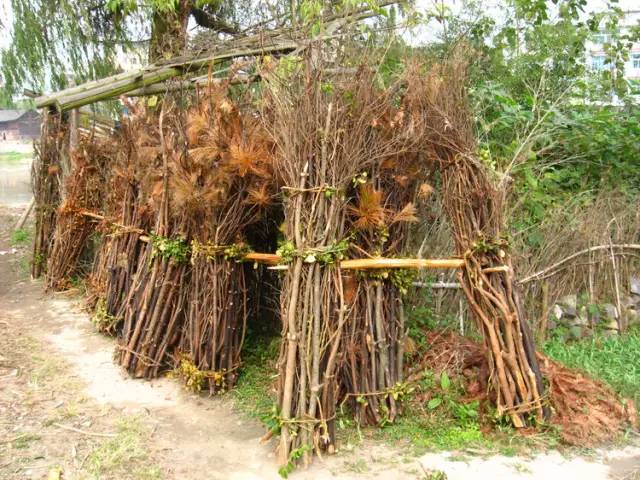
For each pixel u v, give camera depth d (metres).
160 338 4.49
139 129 5.23
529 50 7.07
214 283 4.09
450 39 5.37
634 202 5.74
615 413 3.63
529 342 3.54
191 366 4.17
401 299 3.73
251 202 3.97
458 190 3.55
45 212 7.45
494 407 3.59
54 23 8.77
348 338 3.53
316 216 3.22
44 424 3.68
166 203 4.47
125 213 5.36
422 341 4.28
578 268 5.21
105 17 9.06
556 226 5.24
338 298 3.33
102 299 5.63
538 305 5.00
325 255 3.21
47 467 3.19
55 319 5.98
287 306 3.31
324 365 3.29
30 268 7.89
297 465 3.20
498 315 3.51
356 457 3.29
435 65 3.77
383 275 3.53
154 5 7.23
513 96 6.72
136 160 5.18
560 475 3.10
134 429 3.65
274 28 6.03
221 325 4.14
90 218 6.89
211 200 3.90
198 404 4.05
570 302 5.09
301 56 3.76
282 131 3.28
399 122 3.55
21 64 8.85
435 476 3.02
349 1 4.44
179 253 4.37
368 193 3.38
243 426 3.74
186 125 4.17
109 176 6.11
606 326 5.18
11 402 3.96
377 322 3.56
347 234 3.49
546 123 5.75
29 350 5.04
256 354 4.70
